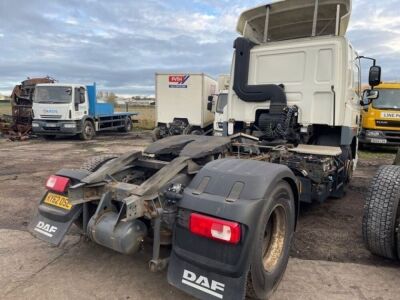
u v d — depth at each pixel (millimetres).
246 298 2586
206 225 2270
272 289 2678
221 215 2262
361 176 7574
